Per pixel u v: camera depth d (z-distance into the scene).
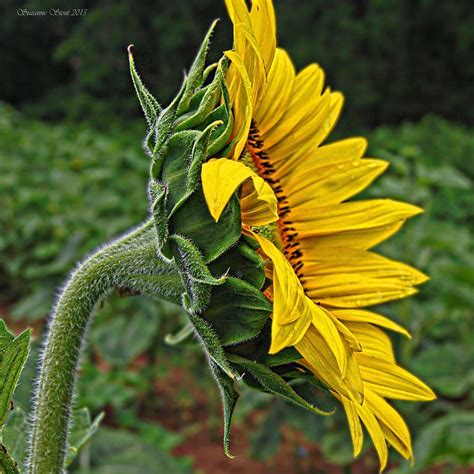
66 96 24.78
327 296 1.98
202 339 1.54
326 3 24.62
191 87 1.57
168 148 1.55
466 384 4.93
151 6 23.20
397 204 2.05
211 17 23.20
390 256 5.91
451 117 25.55
